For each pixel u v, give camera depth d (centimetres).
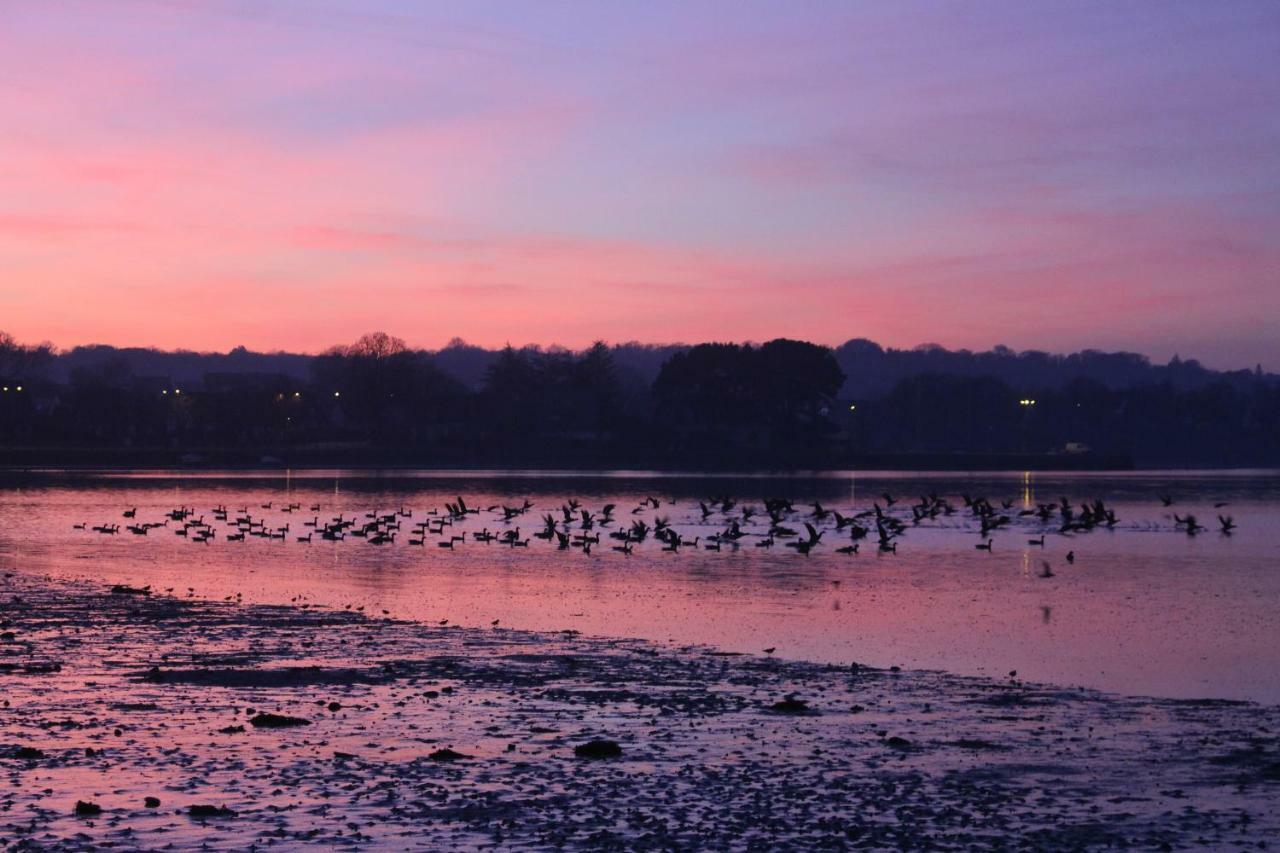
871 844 1895
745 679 3341
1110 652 3950
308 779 2200
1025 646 4066
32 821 1908
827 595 5506
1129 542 8788
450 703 2942
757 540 8675
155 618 4406
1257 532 9819
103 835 1845
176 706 2844
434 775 2245
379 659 3591
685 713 2864
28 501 13012
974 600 5350
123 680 3175
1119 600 5372
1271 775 2350
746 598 5378
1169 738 2669
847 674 3450
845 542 8625
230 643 3847
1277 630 4472
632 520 10706
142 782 2155
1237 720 2870
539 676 3341
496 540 8619
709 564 7019
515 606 5041
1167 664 3734
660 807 2066
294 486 16638
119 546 8056
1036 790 2225
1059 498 15512
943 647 4031
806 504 13712
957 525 10344
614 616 4741
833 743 2578
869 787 2223
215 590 5538
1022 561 7269
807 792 2180
